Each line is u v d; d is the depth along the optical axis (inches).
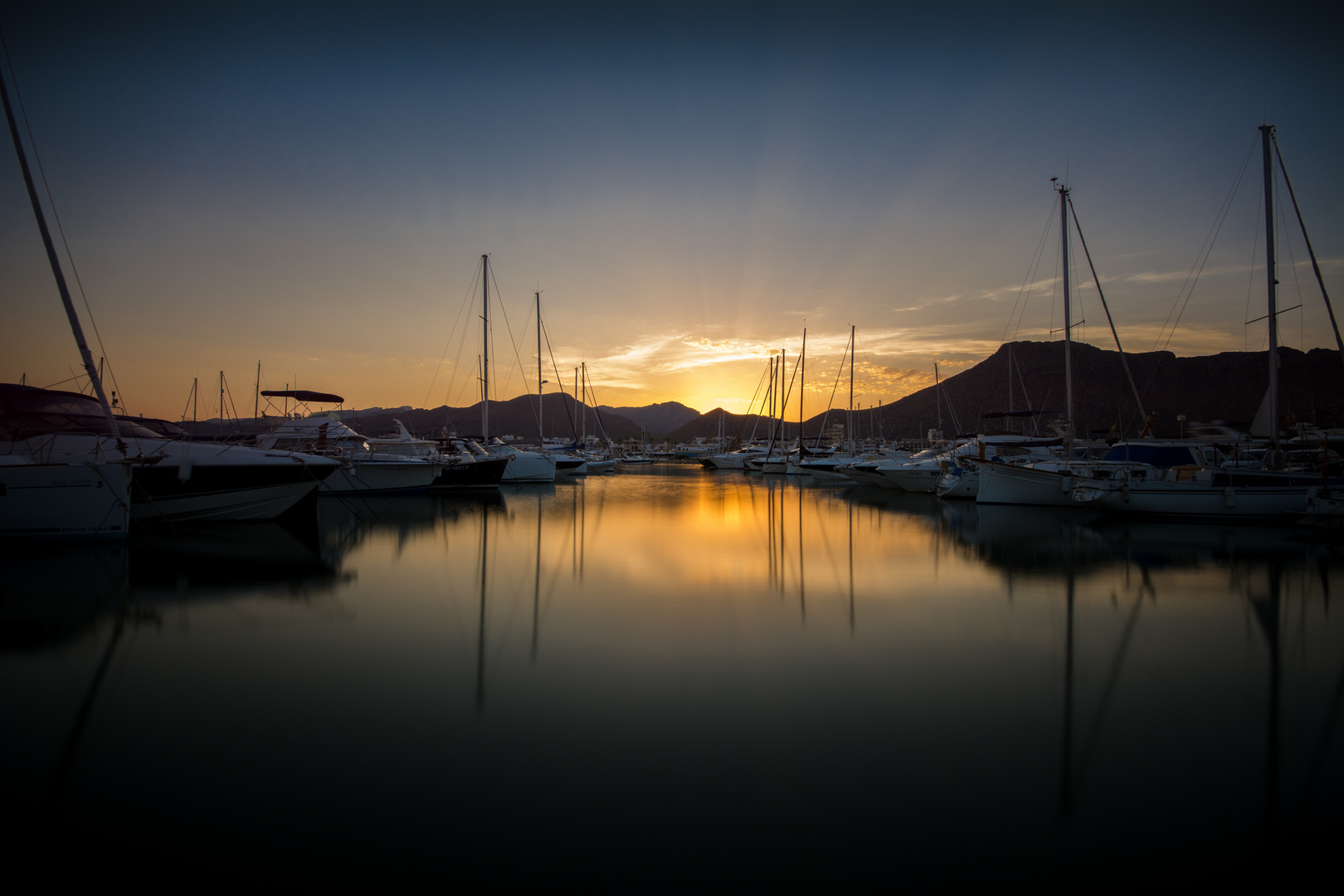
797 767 213.0
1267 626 370.6
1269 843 174.6
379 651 326.6
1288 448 1008.9
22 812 184.4
